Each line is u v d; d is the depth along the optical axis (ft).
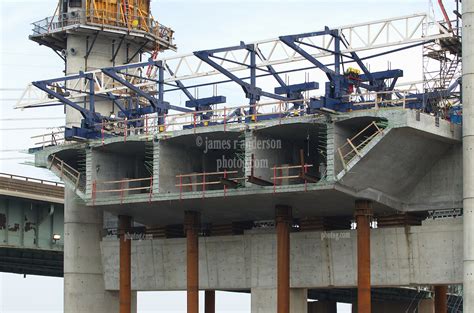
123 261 287.48
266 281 273.54
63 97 282.77
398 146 240.32
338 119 240.12
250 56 269.44
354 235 262.47
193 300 272.51
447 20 251.19
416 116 234.79
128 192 287.07
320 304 402.11
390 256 258.16
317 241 266.98
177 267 292.40
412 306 407.23
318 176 267.39
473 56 239.91
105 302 305.73
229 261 280.72
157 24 326.03
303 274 268.62
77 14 312.91
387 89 265.95
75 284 303.89
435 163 254.68
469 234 238.27
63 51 322.96
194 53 263.90
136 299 305.12
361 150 236.22
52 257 361.10
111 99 299.99
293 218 276.00
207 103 288.51
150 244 296.51
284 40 251.39
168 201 265.34
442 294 288.71
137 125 294.05
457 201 252.21
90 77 286.46
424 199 256.32
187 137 265.54
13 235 324.80
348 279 263.29
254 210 270.46
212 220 286.05
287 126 249.14
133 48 323.16
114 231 307.37
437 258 252.83
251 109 267.80
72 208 305.53
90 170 280.10
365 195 248.32
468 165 239.30
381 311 414.41
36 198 325.83
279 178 246.27
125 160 288.51
